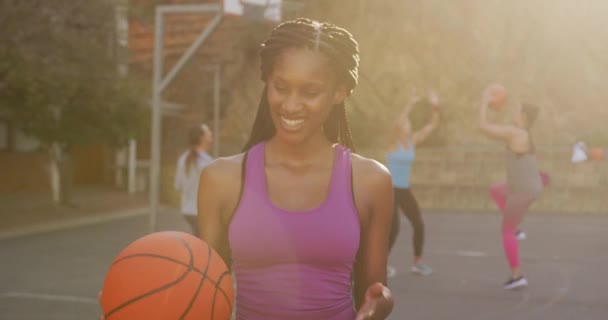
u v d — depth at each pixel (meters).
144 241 1.62
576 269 9.49
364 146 25.27
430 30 26.94
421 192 21.77
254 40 28.20
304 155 1.80
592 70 25.38
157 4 25.67
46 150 19.44
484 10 26.64
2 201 20.62
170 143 28.83
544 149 21.14
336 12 27.84
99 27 16.67
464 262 10.20
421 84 26.47
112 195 24.59
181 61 11.51
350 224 1.74
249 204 1.75
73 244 12.52
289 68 1.67
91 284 8.46
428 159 22.50
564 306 7.09
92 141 17.30
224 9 11.63
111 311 1.56
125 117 17.22
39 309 7.06
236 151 27.28
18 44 14.38
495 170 21.72
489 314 6.74
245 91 28.39
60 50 15.22
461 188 21.33
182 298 1.55
